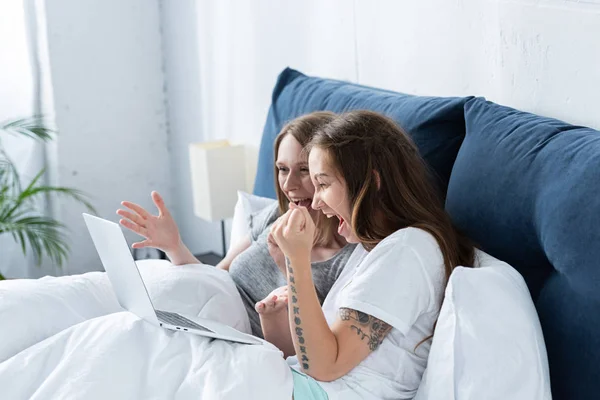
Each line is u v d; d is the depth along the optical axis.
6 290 1.60
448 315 1.33
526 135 1.49
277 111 2.28
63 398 1.30
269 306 1.61
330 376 1.37
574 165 1.33
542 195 1.38
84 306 1.67
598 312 1.27
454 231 1.48
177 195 3.50
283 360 1.41
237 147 2.81
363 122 1.50
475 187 1.53
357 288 1.37
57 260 3.21
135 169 3.40
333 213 1.51
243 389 1.31
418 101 1.80
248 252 1.86
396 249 1.39
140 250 3.25
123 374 1.36
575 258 1.28
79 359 1.37
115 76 3.27
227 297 1.74
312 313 1.36
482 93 1.86
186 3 3.11
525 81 1.73
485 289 1.32
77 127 3.22
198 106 3.17
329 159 1.45
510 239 1.46
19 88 3.12
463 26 1.87
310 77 2.27
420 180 1.49
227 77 2.94
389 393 1.40
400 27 2.07
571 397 1.32
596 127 1.58
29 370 1.38
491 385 1.27
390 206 1.47
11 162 3.02
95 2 3.17
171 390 1.35
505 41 1.76
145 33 3.31
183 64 3.22
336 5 2.31
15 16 3.04
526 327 1.29
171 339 1.44
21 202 2.89
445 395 1.31
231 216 2.85
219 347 1.41
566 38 1.61
